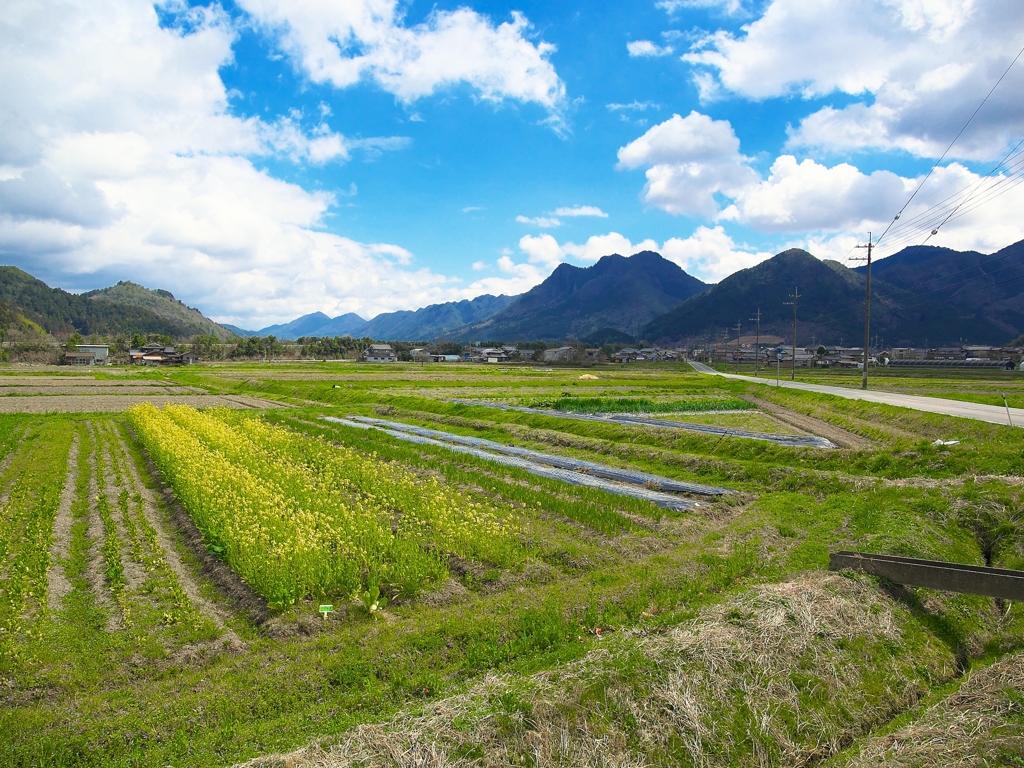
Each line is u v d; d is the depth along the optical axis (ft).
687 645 24.44
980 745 20.38
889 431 90.48
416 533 43.37
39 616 31.35
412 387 194.49
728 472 64.64
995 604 32.01
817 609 27.76
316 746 19.79
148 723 22.39
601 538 44.11
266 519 43.24
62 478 64.59
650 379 242.58
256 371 299.99
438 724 20.40
